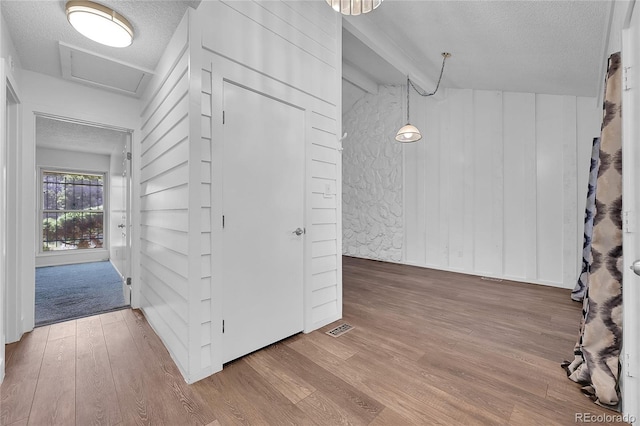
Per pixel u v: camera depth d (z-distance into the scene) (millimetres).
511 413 1538
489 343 2336
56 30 2074
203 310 1890
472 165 4848
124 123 3111
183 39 1936
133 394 1716
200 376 1859
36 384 1811
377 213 6195
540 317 2898
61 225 6141
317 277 2695
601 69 2896
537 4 2211
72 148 5777
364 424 1471
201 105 1873
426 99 5406
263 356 2143
